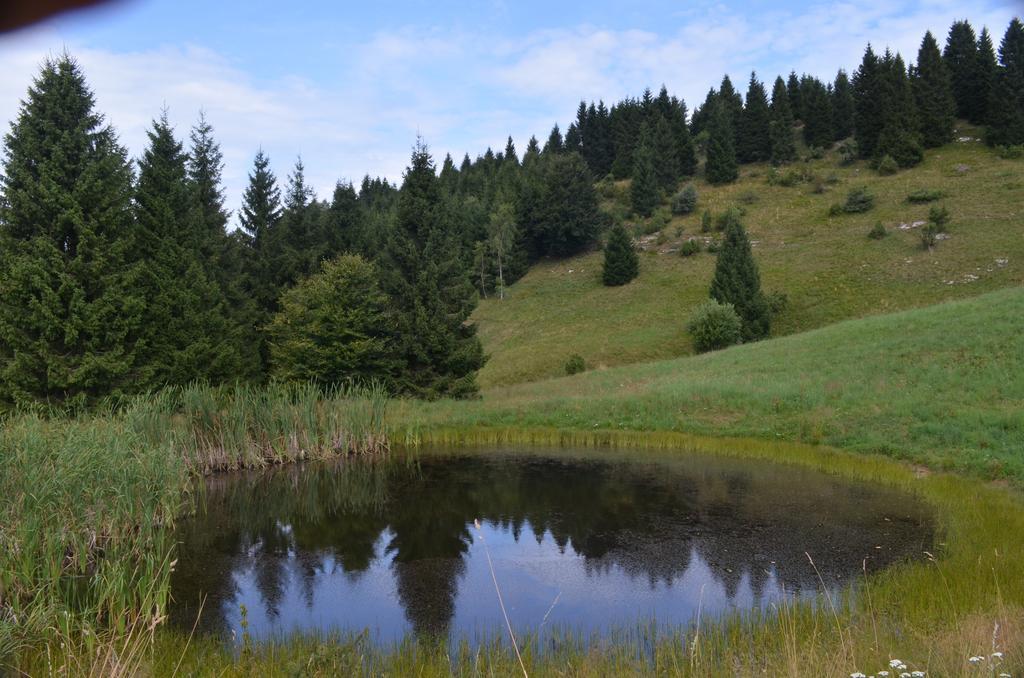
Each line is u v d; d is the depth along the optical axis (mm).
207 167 39625
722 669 6344
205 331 28094
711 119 109062
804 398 21422
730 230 47875
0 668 6293
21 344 20500
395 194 105812
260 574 10305
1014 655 5434
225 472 17594
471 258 71812
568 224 73125
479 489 15484
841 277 51625
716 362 30547
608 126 110750
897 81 85062
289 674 6535
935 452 16031
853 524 11922
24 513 9227
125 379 22203
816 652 6215
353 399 21625
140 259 25375
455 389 28750
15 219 20922
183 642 7629
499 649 7289
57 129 21469
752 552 10664
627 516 12953
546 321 57219
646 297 57469
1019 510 11516
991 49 86938
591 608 8711
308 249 40719
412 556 11070
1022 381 19266
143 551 9883
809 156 90438
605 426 22312
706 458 18266
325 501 14703
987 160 72500
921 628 6863
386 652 7344
